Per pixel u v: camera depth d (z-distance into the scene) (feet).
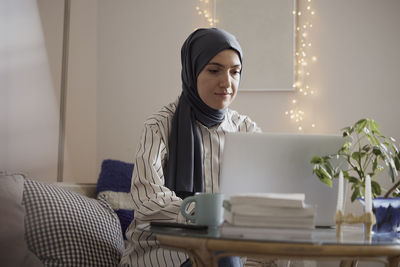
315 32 10.46
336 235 4.03
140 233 5.55
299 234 3.72
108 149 10.78
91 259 5.02
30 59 7.80
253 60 10.53
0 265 5.00
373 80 10.24
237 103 10.57
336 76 10.36
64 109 9.04
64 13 9.11
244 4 10.63
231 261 4.97
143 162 5.80
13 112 7.23
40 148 8.08
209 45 6.39
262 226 3.73
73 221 5.10
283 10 10.52
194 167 6.32
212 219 4.33
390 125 10.12
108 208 5.83
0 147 6.84
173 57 10.83
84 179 10.09
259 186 4.57
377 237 4.09
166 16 10.89
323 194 4.61
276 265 6.16
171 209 5.16
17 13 7.41
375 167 4.84
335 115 10.30
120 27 10.95
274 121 10.46
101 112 10.85
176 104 6.90
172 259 5.48
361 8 10.35
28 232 4.87
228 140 4.58
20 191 5.41
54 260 4.86
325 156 4.53
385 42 10.25
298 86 10.44
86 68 10.25
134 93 10.85
